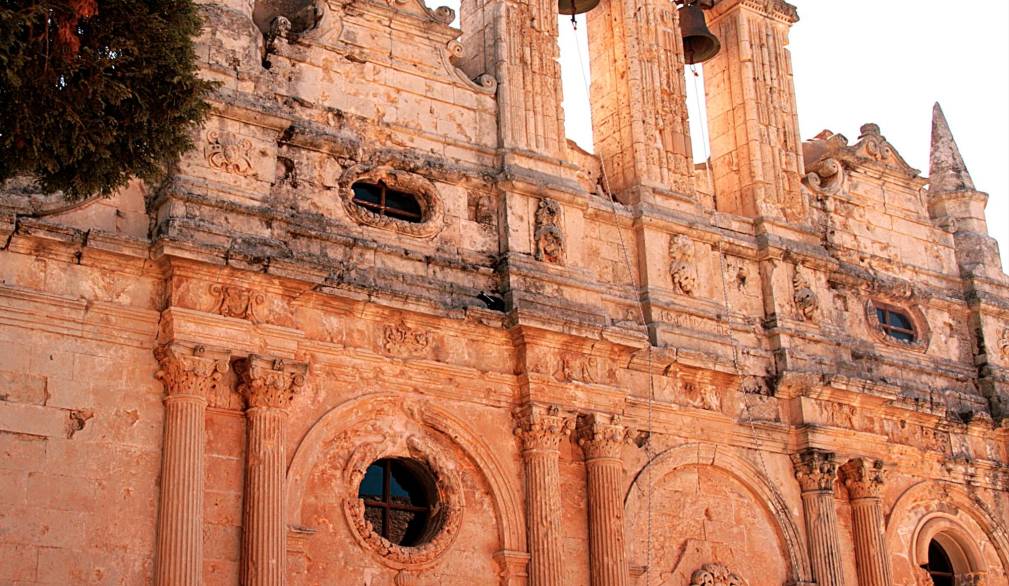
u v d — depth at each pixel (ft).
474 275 100.58
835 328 119.55
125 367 84.53
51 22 69.00
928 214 135.33
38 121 68.95
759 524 109.50
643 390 105.40
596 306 103.91
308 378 90.89
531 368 98.43
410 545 94.27
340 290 92.22
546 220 104.42
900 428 119.34
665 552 103.65
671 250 111.45
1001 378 128.16
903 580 115.75
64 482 80.74
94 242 84.43
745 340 113.39
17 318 81.97
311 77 99.14
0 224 82.02
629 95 115.55
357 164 98.68
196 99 74.64
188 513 82.33
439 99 104.78
